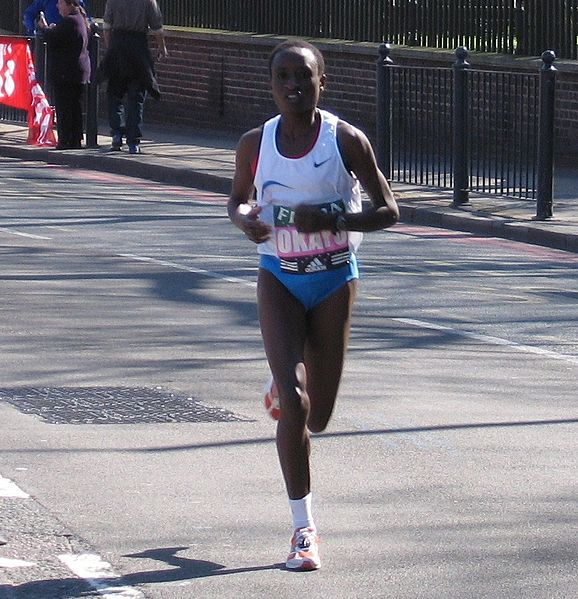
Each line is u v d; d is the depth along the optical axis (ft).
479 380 46.93
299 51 29.63
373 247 76.89
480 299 61.82
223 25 136.26
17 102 121.60
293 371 29.60
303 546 29.73
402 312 58.23
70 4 113.80
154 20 112.27
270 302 30.22
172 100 141.79
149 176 106.11
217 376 46.57
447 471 36.96
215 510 33.58
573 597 28.37
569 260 74.54
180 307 57.62
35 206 88.33
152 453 38.09
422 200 90.48
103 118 147.54
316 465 37.29
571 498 34.91
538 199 83.51
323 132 29.78
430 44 116.67
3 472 36.17
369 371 47.78
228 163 107.65
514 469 37.24
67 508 33.53
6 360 48.08
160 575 29.35
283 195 29.96
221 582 29.01
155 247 73.31
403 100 96.84
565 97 106.11
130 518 32.91
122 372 46.88
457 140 88.53
